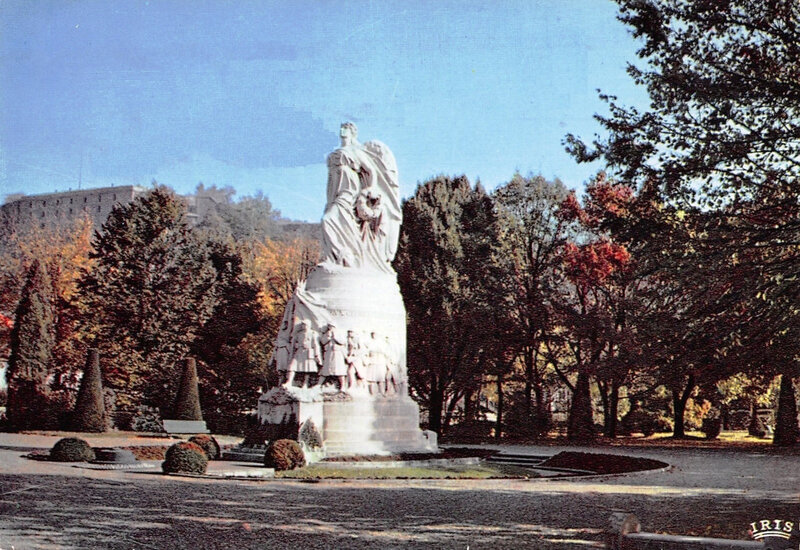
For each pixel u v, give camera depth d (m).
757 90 19.45
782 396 50.97
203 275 66.88
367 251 37.19
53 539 15.48
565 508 21.08
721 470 33.03
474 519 19.12
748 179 20.52
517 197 62.09
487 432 61.06
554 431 63.97
